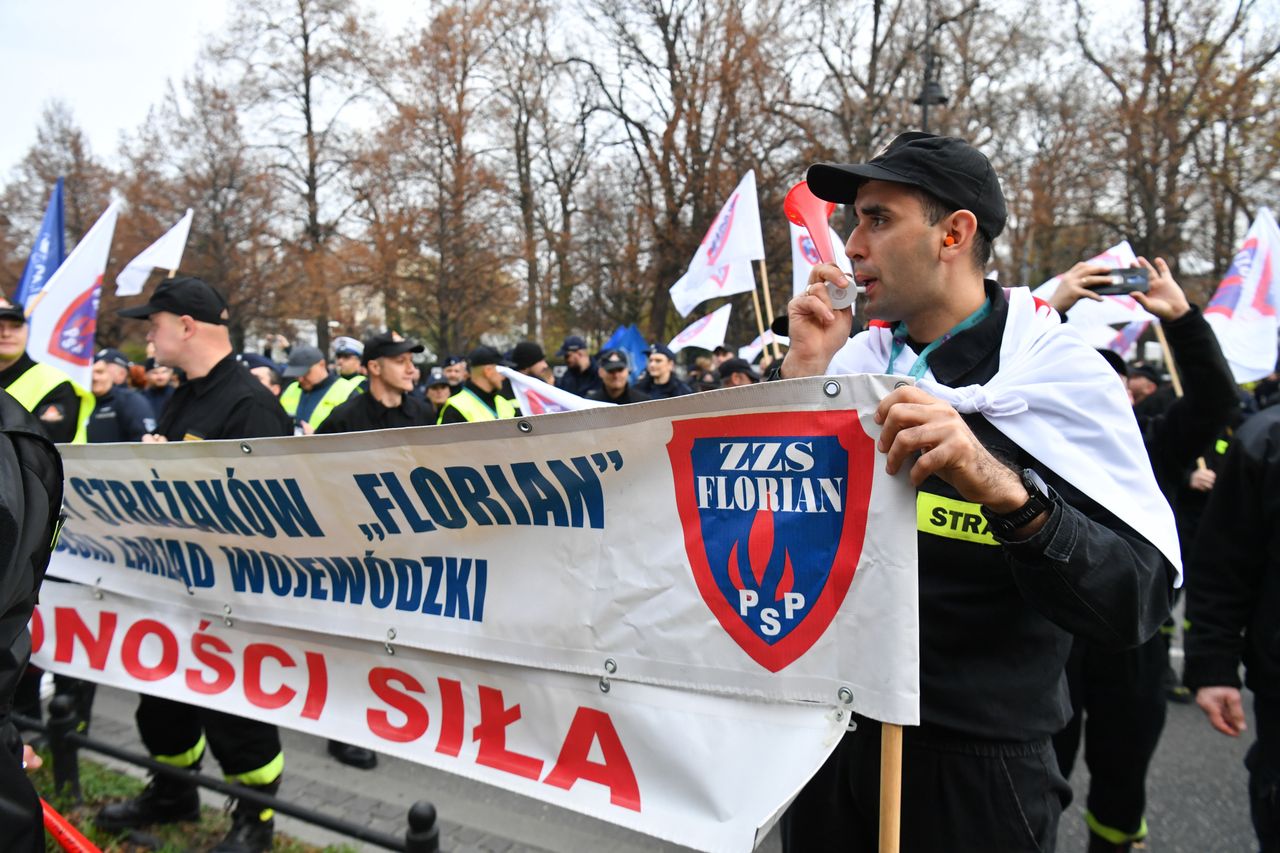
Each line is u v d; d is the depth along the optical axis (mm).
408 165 21484
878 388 1535
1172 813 3967
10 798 1527
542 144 27781
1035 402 1604
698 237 25469
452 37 22062
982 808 1651
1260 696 2287
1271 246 6195
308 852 3346
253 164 25516
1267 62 21938
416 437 2154
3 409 1590
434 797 4078
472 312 21875
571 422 1907
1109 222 24391
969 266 1745
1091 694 3215
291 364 9117
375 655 2430
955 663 1667
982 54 27141
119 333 25500
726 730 1745
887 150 1745
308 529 2486
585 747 1975
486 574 2162
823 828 1835
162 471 2738
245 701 2730
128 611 3062
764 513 1687
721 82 24641
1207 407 3051
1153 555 1527
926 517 1675
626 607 1892
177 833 3475
